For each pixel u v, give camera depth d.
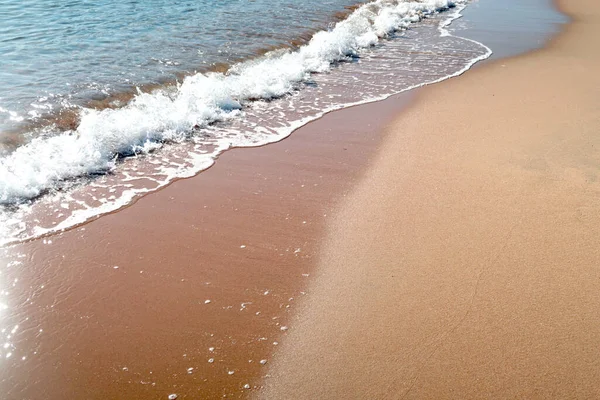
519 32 13.21
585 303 4.13
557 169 6.11
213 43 10.70
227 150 6.70
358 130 7.38
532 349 3.72
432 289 4.31
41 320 3.95
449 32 13.27
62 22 11.23
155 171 6.14
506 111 7.96
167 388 3.45
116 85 8.19
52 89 7.84
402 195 5.70
